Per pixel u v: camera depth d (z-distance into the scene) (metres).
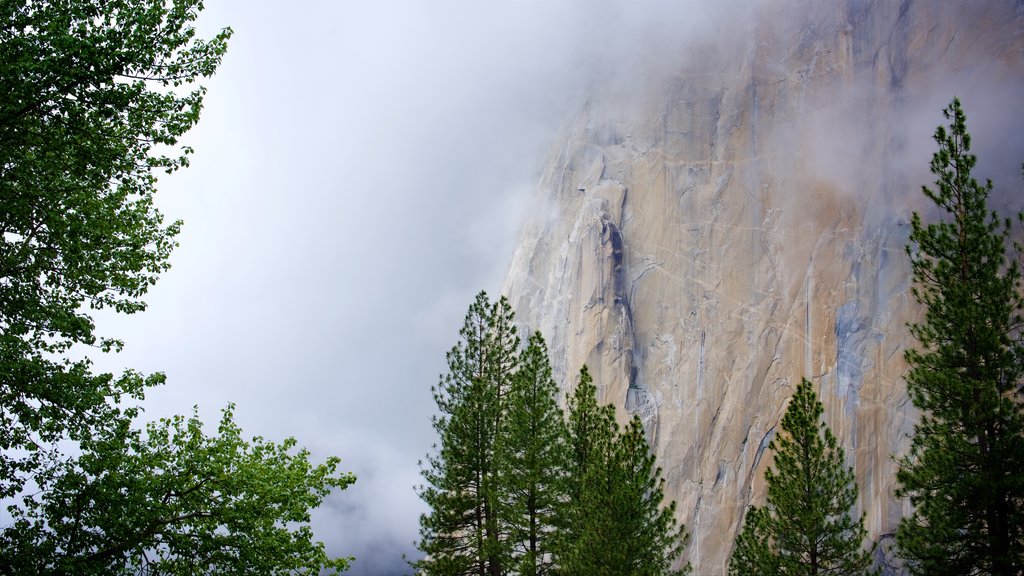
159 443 14.64
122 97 13.31
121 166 13.84
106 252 14.46
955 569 21.28
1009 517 20.94
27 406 13.19
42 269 13.82
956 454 21.48
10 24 13.06
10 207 13.31
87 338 14.16
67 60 12.89
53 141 13.12
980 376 22.36
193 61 13.90
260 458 15.29
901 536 22.38
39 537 13.09
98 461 13.53
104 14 13.42
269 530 14.41
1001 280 23.03
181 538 13.67
